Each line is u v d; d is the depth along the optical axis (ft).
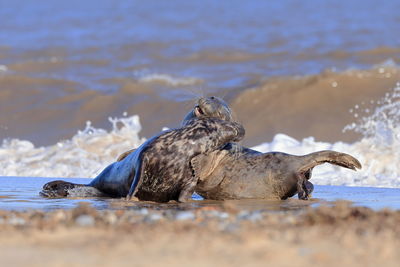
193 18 295.07
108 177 64.23
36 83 182.91
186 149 58.39
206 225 35.70
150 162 57.82
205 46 226.17
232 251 27.25
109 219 37.65
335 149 103.35
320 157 61.46
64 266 24.09
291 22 267.80
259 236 30.14
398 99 153.07
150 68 201.36
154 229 33.53
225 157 62.69
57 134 154.10
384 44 210.18
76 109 165.99
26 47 242.78
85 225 35.55
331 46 212.43
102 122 159.02
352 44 213.25
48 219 38.47
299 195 60.03
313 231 32.81
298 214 43.55
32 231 32.68
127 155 64.85
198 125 59.47
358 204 55.88
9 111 166.20
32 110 166.40
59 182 67.05
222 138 59.47
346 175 92.38
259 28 259.60
